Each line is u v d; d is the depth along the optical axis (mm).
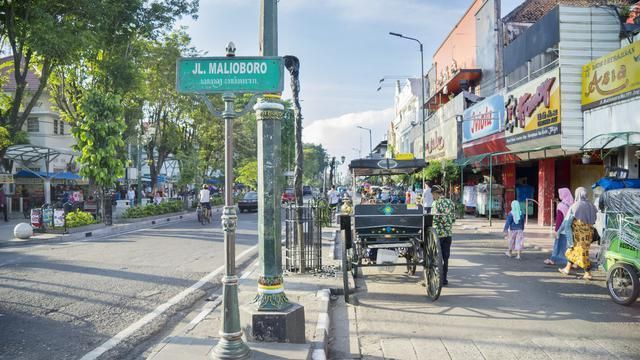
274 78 4816
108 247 13523
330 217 19953
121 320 6461
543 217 19688
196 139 40406
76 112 25250
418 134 43250
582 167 21188
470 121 25906
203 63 4793
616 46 15750
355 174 11867
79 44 19422
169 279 9078
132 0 22438
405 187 30594
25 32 19266
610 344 5723
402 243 8367
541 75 17188
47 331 5910
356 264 8195
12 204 31172
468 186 26828
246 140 47094
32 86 34594
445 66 35031
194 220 26203
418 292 8414
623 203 7832
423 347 5688
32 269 9859
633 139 12586
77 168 38781
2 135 19828
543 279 9547
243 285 8383
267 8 5422
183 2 24688
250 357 4719
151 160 36688
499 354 5422
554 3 25984
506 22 25688
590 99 14898
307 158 95750
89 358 5082
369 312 7211
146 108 33000
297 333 5316
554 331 6219
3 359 4973
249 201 33750
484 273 10188
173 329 6262
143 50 28219
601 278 9617
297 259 9922
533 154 19031
